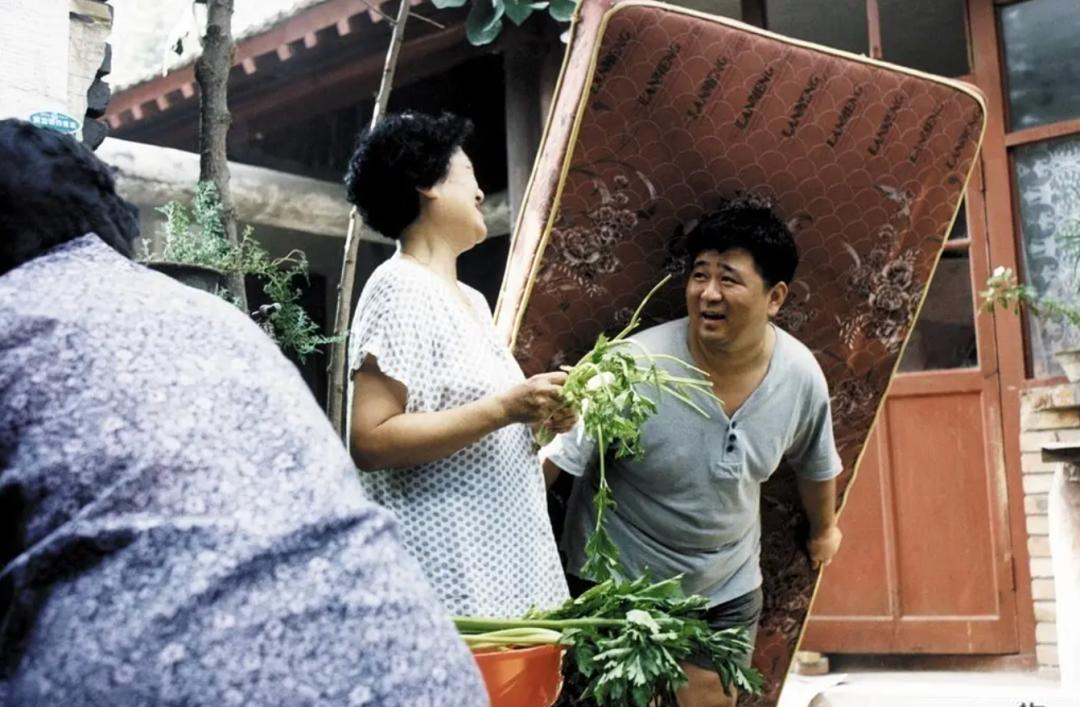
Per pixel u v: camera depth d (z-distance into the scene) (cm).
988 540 578
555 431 258
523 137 632
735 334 295
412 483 250
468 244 273
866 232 332
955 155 335
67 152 149
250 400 133
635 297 318
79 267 141
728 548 316
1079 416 559
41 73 292
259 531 125
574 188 308
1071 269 581
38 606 123
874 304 340
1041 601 564
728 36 308
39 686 120
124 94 727
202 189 315
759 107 313
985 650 574
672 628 245
